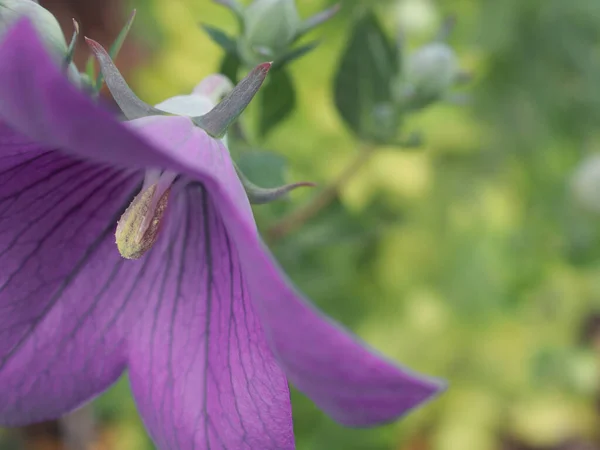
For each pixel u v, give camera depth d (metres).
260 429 0.10
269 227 0.18
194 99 0.11
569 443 0.36
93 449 0.27
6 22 0.11
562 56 0.30
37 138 0.08
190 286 0.11
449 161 0.30
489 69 0.30
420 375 0.07
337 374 0.07
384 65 0.18
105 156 0.08
